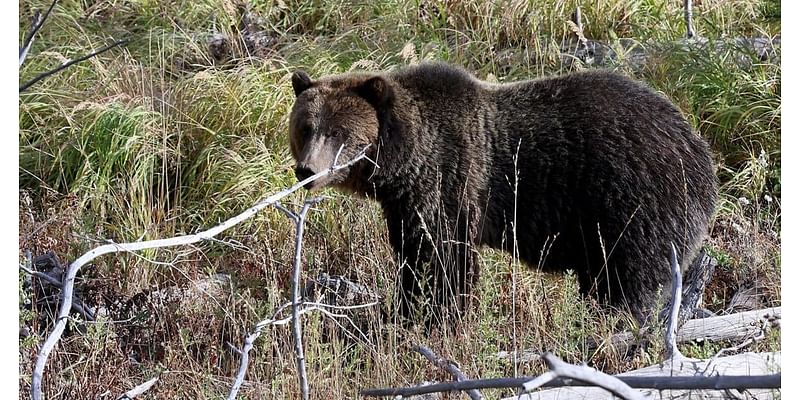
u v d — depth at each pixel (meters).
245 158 14.77
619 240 10.99
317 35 18.62
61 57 15.80
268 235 13.31
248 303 10.41
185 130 15.21
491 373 8.69
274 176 14.34
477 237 11.55
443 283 10.92
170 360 9.98
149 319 10.90
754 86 15.82
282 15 19.06
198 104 15.41
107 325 10.08
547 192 11.30
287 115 15.27
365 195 11.84
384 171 11.44
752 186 14.58
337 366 9.23
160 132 14.97
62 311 6.30
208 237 6.70
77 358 10.12
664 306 11.19
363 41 17.45
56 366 9.80
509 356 9.40
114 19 18.06
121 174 14.59
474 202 11.40
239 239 13.46
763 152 14.56
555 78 11.64
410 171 11.41
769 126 15.34
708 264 11.52
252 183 14.23
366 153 11.35
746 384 5.14
